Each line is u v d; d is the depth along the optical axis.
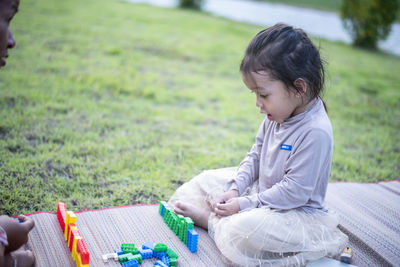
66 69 4.73
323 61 2.02
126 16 8.63
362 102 5.14
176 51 6.52
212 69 5.94
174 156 3.14
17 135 3.05
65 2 9.02
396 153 3.74
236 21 10.61
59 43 5.75
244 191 2.16
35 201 2.30
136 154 3.07
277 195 1.90
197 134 3.66
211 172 2.31
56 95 3.96
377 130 4.30
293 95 1.86
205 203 2.25
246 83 1.90
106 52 5.76
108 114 3.76
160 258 1.88
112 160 2.91
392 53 9.91
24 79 4.21
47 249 1.85
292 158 1.92
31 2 8.28
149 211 2.32
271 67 1.80
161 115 3.98
